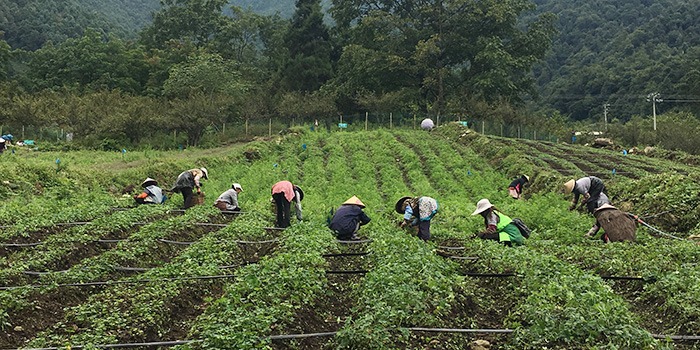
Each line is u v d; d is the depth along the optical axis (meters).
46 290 10.16
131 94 74.19
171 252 14.68
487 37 66.75
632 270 11.34
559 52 117.00
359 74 66.06
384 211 22.31
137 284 10.59
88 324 8.92
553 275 10.33
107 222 16.12
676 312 9.04
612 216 15.29
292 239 14.22
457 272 11.91
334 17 73.88
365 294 9.82
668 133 53.94
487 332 8.40
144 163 33.06
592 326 7.71
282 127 55.19
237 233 15.84
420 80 67.94
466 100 59.44
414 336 8.39
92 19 122.69
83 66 77.19
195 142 50.38
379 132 48.19
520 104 70.81
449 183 30.67
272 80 75.62
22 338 8.73
